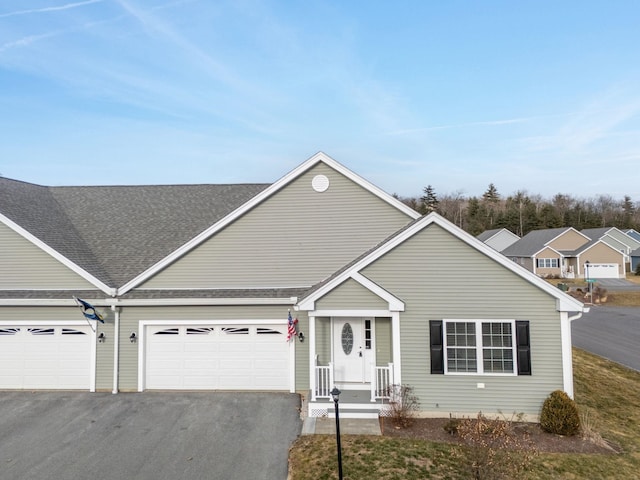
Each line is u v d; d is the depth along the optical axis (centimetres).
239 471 915
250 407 1268
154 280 1525
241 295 1459
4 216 1503
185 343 1444
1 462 955
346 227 1545
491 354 1194
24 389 1430
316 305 1258
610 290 4344
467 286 1214
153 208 1886
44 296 1444
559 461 946
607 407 1357
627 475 902
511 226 9050
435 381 1200
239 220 1555
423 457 941
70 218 1812
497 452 896
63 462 955
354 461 925
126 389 1426
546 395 1166
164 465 941
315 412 1195
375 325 1395
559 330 1177
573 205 12394
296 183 1565
